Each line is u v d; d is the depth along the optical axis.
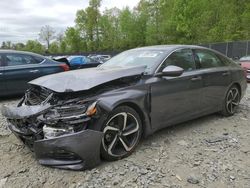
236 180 3.42
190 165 3.77
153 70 4.41
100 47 57.16
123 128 3.91
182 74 4.76
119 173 3.53
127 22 54.19
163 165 3.76
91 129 3.53
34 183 3.38
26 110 3.69
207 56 5.51
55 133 3.44
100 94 3.73
